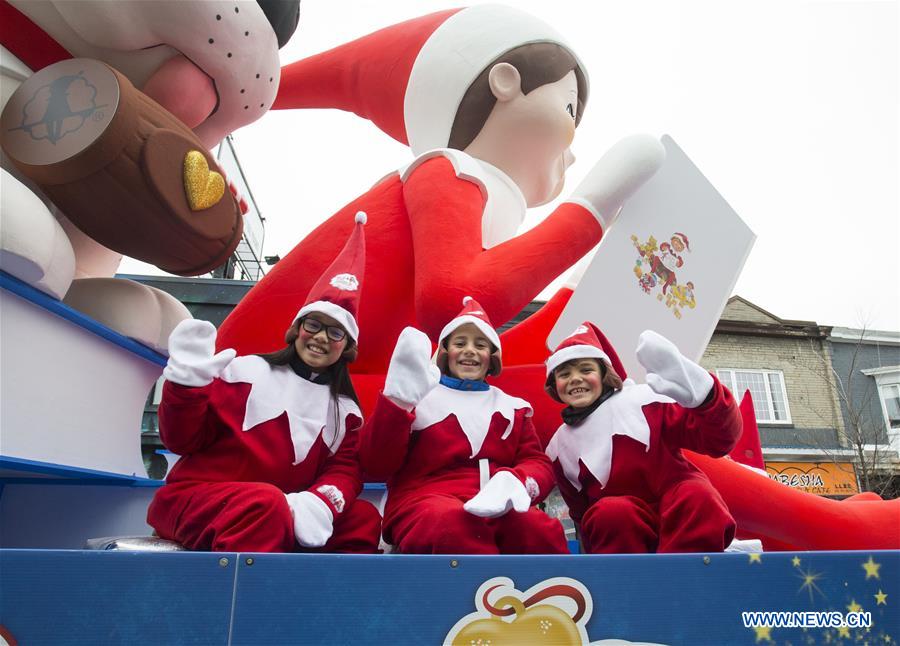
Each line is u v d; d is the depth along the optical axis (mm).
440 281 2820
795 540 2891
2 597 1442
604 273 3049
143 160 2645
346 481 2127
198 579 1499
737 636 1622
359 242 2451
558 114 3646
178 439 2010
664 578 1640
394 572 1556
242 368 2186
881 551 1731
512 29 3721
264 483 1951
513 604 1575
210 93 3234
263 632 1483
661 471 2279
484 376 2457
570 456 2422
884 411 14688
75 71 2689
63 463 2625
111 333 2879
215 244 3068
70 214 2785
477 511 1885
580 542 2506
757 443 4004
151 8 2848
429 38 3895
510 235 3518
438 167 3260
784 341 14828
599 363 2512
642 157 3139
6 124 2688
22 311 2441
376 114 4242
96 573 1479
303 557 1536
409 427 2131
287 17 3412
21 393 2430
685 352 3180
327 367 2283
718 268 3355
